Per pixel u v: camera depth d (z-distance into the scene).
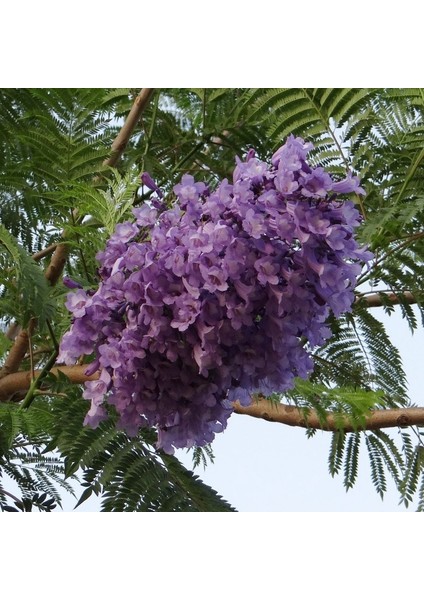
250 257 1.04
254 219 1.03
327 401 1.50
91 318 1.09
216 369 1.08
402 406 1.75
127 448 1.32
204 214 1.07
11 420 1.30
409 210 1.61
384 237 1.63
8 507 1.35
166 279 1.05
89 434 1.29
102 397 1.09
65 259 1.64
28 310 1.35
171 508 1.30
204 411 1.10
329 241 1.04
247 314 1.04
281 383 1.13
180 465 1.37
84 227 1.39
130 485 1.29
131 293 1.05
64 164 1.62
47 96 1.66
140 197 1.50
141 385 1.08
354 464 1.69
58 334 1.54
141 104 1.81
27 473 1.59
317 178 1.05
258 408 1.62
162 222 1.09
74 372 1.46
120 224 1.11
